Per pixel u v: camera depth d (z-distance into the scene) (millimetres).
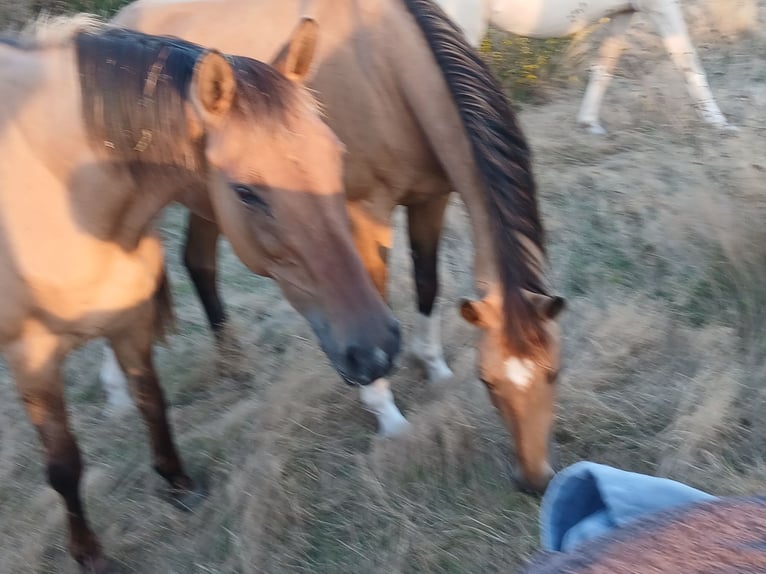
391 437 2375
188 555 2139
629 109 4391
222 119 1539
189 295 3348
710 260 2975
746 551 613
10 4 5027
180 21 2523
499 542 2064
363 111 2201
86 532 2072
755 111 4254
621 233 3291
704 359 2551
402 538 2086
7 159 1721
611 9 4027
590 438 2324
